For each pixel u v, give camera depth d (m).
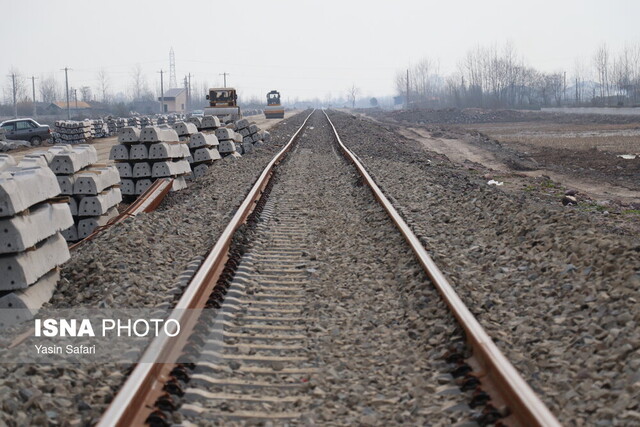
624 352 5.39
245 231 11.41
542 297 7.27
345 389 5.49
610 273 7.32
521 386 4.52
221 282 8.16
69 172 13.16
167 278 9.06
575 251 8.39
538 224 10.18
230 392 5.44
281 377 5.77
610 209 15.82
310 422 4.87
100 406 4.99
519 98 131.88
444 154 35.12
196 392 5.27
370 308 7.67
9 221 7.77
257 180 17.59
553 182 22.00
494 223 11.34
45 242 8.87
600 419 4.53
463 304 6.52
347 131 48.91
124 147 17.78
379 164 23.75
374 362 6.08
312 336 6.77
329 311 7.57
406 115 100.81
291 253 10.38
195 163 22.53
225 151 26.31
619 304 6.39
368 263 9.66
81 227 13.47
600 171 25.92
